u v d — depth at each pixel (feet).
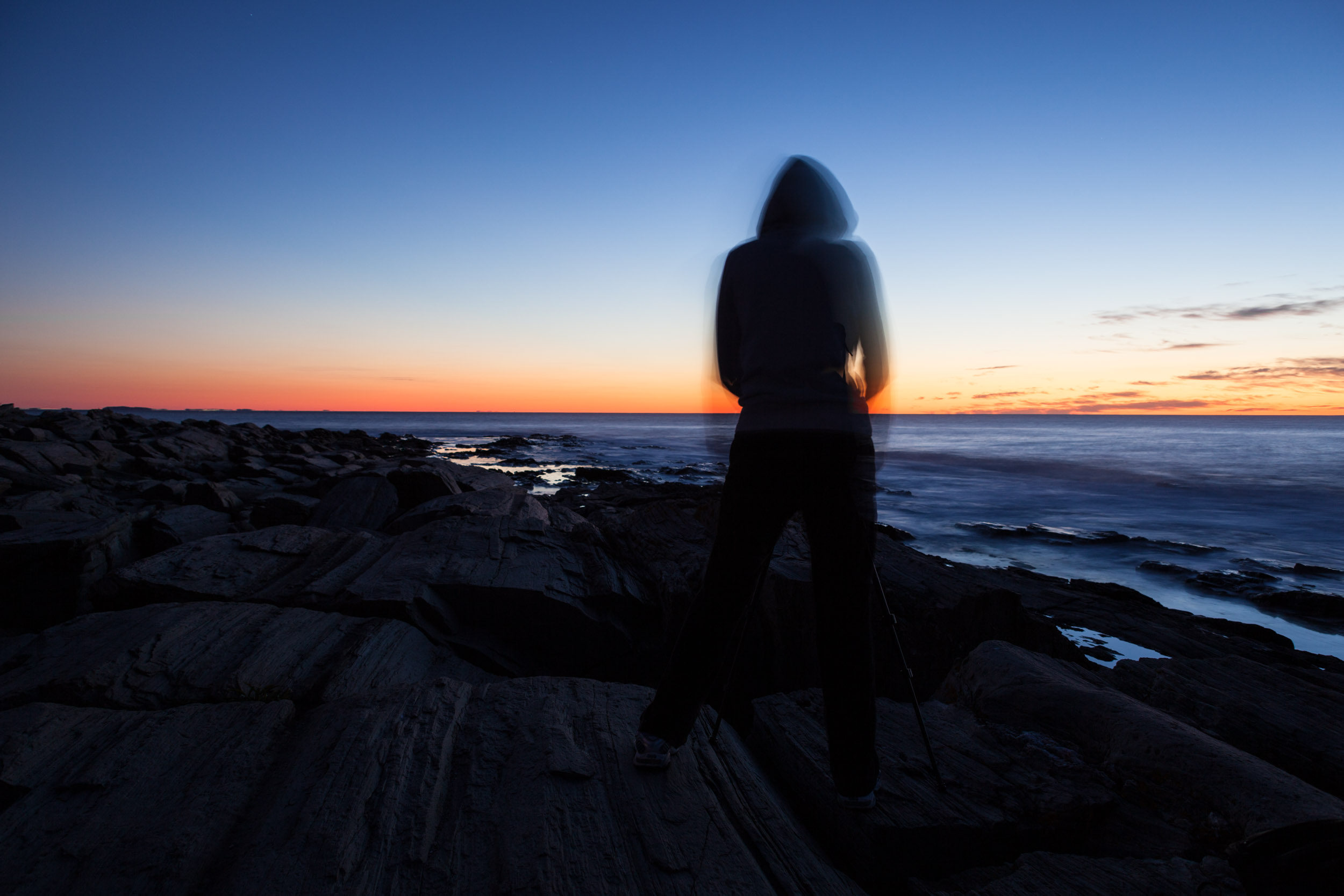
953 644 12.53
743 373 6.34
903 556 16.11
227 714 7.90
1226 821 6.32
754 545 6.33
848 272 6.04
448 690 8.48
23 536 15.42
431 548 15.67
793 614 12.11
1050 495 71.31
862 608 6.15
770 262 6.23
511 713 8.00
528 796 6.25
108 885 5.08
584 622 13.56
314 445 90.74
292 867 5.16
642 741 6.72
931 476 92.53
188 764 6.82
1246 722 8.57
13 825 5.74
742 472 6.16
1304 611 28.04
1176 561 38.52
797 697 9.20
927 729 8.31
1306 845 5.26
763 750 8.62
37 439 49.47
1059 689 8.75
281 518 24.12
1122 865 5.88
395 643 11.31
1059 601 23.61
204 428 84.38
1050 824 6.37
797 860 5.85
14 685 8.80
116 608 13.33
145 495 29.07
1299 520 55.72
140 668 9.31
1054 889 5.57
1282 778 6.64
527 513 22.43
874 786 6.34
